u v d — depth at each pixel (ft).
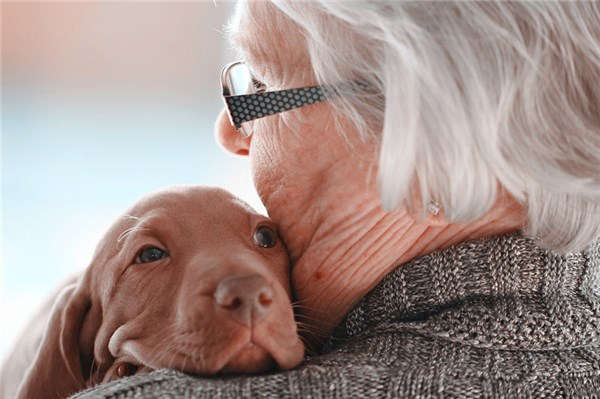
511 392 3.06
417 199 3.15
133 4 10.44
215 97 10.44
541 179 2.93
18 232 8.92
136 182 9.48
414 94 2.93
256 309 3.05
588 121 2.96
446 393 3.01
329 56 3.18
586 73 2.94
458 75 2.90
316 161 3.46
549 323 3.14
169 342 3.22
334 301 3.59
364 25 3.03
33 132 10.25
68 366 3.82
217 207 3.71
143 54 10.49
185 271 3.40
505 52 2.89
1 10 10.50
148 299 3.47
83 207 9.14
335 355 3.22
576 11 2.91
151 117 10.36
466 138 2.94
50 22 10.57
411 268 3.37
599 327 3.16
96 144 10.11
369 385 2.98
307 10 3.22
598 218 3.08
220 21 10.31
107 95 10.58
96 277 3.79
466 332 3.17
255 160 3.71
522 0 2.89
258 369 3.12
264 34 3.50
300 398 2.92
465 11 2.90
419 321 3.29
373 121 3.19
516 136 2.93
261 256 3.57
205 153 9.78
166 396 2.90
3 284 8.12
